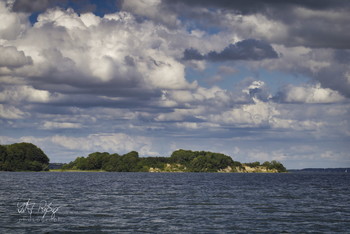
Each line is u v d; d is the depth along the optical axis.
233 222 55.44
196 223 54.34
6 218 56.38
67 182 163.50
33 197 88.00
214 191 113.62
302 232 49.41
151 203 77.88
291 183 175.25
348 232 49.69
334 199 91.38
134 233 47.69
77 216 59.28
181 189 122.25
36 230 48.72
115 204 75.50
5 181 163.25
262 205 76.19
